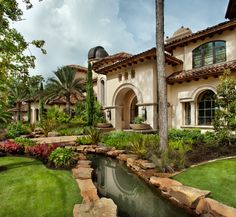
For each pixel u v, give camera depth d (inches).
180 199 270.2
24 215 221.0
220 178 312.3
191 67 782.5
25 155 521.3
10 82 353.1
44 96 1386.6
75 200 258.4
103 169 459.5
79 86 1338.6
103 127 949.8
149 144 524.7
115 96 957.2
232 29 666.2
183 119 761.0
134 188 354.9
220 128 506.9
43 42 374.9
